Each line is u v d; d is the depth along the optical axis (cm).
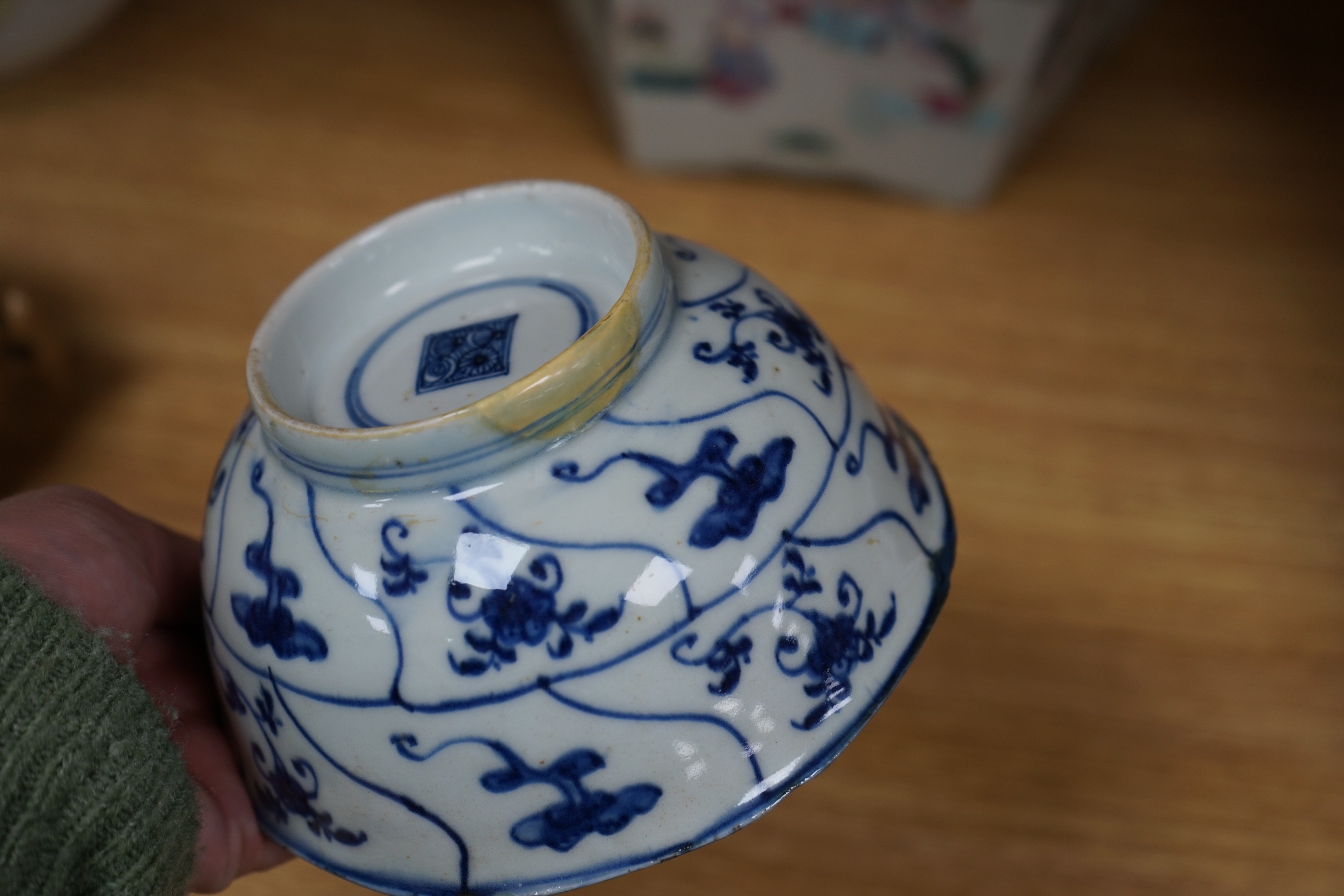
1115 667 43
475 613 30
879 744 42
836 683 31
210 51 69
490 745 30
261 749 32
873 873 40
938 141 56
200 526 46
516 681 30
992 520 47
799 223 58
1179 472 48
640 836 30
